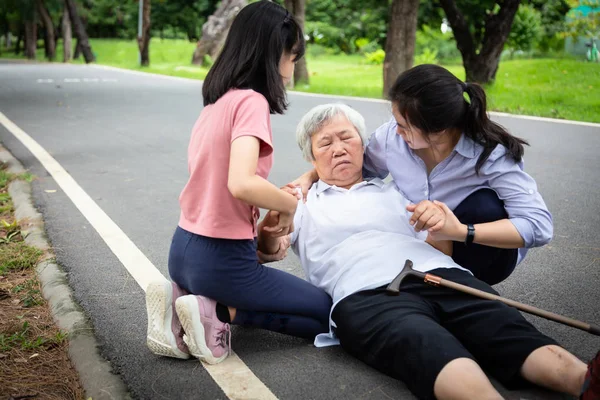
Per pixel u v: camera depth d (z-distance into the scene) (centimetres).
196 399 266
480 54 1480
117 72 2509
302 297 300
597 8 2005
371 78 2066
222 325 290
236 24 281
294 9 1584
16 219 525
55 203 568
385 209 311
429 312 276
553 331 323
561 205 563
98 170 704
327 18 3706
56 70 2667
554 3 2341
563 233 485
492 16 1464
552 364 248
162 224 509
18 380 287
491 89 1442
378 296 280
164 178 667
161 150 823
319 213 315
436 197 314
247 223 280
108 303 361
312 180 338
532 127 991
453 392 236
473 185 308
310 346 309
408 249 299
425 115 280
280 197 264
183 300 280
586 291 376
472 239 289
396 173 319
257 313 296
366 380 277
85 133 965
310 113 321
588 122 1043
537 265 418
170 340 290
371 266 292
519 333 260
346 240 307
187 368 290
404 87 283
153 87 1759
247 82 277
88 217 526
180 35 4962
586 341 312
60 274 399
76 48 4012
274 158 770
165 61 3409
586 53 2156
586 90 1408
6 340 320
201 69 2564
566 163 732
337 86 1714
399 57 1388
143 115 1166
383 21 3048
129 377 283
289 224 277
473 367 238
